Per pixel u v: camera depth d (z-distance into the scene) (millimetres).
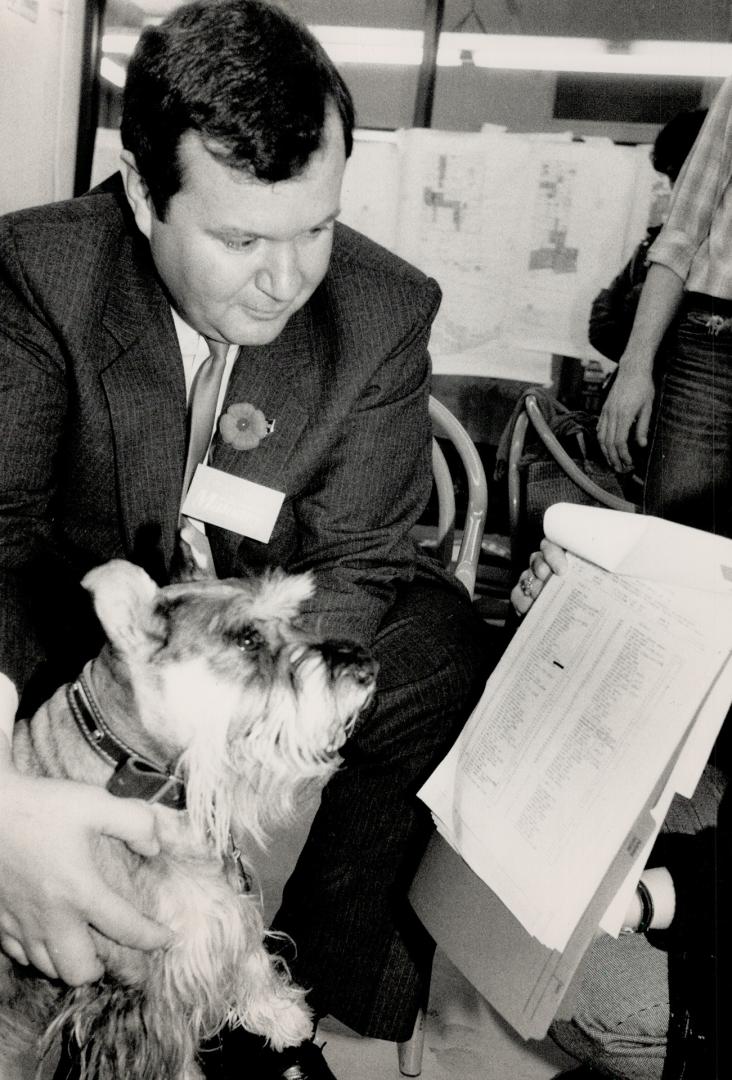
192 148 1366
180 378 1729
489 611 4660
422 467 1972
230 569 1872
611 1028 1660
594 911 1238
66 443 1748
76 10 4906
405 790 1725
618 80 5500
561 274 4773
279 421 1790
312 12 5691
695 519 3080
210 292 1509
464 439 2670
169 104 1360
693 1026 1419
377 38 5656
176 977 1468
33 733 1506
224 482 1778
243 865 1716
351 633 1771
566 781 1346
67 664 1818
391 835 1725
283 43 1369
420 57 5617
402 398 1881
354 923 1736
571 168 4645
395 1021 1759
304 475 1799
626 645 1380
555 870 1280
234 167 1350
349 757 1730
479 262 4852
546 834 1321
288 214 1403
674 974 1481
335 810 1755
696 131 4355
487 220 4793
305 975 1772
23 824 1253
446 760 1572
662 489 3277
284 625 1540
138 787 1438
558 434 4160
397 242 4930
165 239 1501
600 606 1455
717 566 1331
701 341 3150
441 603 1949
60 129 4977
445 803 1520
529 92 5637
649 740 1273
